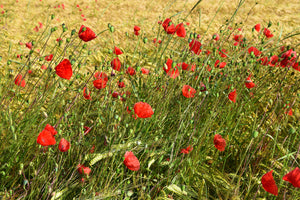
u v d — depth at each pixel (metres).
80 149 1.75
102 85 1.80
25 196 1.44
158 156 1.83
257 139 2.06
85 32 1.66
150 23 5.20
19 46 3.48
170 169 1.72
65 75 1.42
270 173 1.26
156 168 1.82
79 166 1.52
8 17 4.60
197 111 2.10
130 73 2.15
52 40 3.99
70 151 1.69
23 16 4.84
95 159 1.63
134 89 1.95
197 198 1.70
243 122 2.35
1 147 1.54
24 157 1.57
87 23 4.98
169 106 2.26
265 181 1.29
